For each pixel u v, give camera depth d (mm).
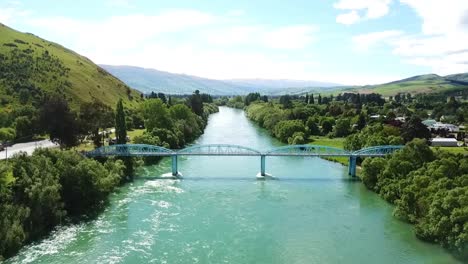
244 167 131500
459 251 63062
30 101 176750
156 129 149000
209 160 142875
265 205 90625
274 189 104625
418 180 83312
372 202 93625
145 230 74250
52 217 74062
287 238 71625
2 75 189750
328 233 74188
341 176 120125
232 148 164500
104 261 61531
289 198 96500
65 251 64625
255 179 115250
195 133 192875
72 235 71188
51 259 61688
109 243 68188
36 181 73688
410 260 63094
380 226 77812
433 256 64500
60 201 79375
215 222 79125
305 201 94188
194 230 74750
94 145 128000
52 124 108562
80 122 117438
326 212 86125
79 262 61031
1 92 175000
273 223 79062
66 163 84438
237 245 68375
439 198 71125
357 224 78938
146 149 128250
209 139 191250
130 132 173250
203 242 69375
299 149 152250
